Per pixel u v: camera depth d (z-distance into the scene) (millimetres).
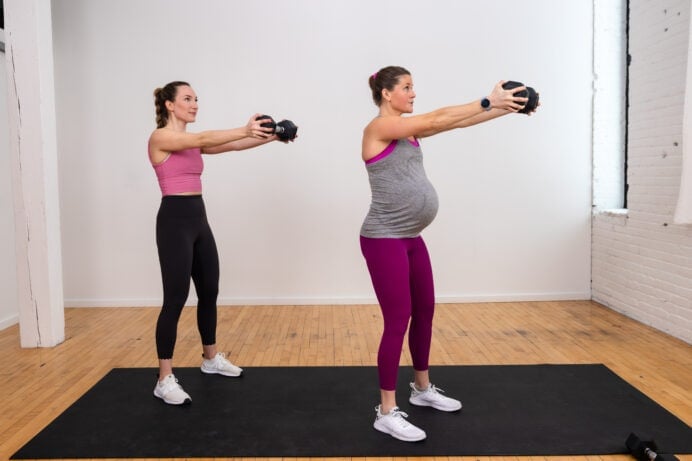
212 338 3471
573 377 3338
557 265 5379
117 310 5207
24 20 3910
